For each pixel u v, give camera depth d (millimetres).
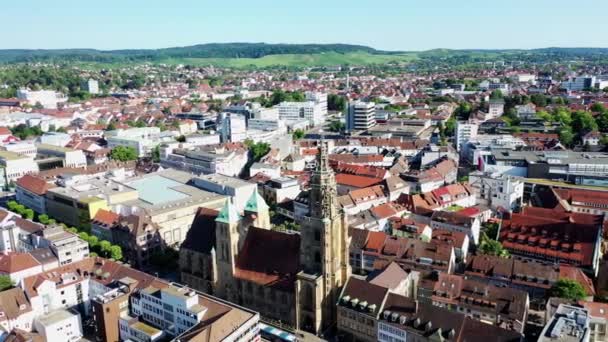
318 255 154125
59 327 152250
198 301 148000
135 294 159875
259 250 169000
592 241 188375
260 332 154625
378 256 196250
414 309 142500
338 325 155000
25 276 180125
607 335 145750
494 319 153250
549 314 153250
